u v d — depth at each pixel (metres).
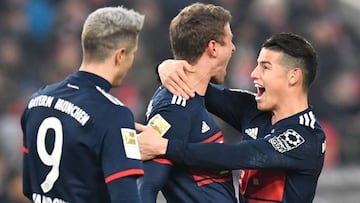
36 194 15.31
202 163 15.68
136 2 43.09
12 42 41.84
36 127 15.20
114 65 15.16
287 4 45.12
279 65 16.14
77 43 41.75
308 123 16.09
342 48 45.78
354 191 37.06
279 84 16.14
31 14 42.97
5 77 39.69
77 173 14.88
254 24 42.94
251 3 43.91
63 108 15.00
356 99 43.50
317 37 44.66
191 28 16.14
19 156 35.81
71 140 14.82
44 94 15.31
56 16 43.31
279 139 15.89
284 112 16.20
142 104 39.12
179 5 43.31
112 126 14.76
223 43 16.22
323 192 36.50
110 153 14.68
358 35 49.28
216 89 17.33
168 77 16.16
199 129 16.05
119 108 14.95
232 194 16.33
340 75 44.19
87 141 14.73
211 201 15.95
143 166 15.70
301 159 15.95
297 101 16.23
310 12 45.56
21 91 39.34
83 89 15.05
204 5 16.39
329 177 37.03
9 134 36.31
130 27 15.16
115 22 15.04
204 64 16.16
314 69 16.31
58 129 14.94
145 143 15.67
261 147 15.80
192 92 16.11
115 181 14.61
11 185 34.47
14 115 37.66
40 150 15.13
